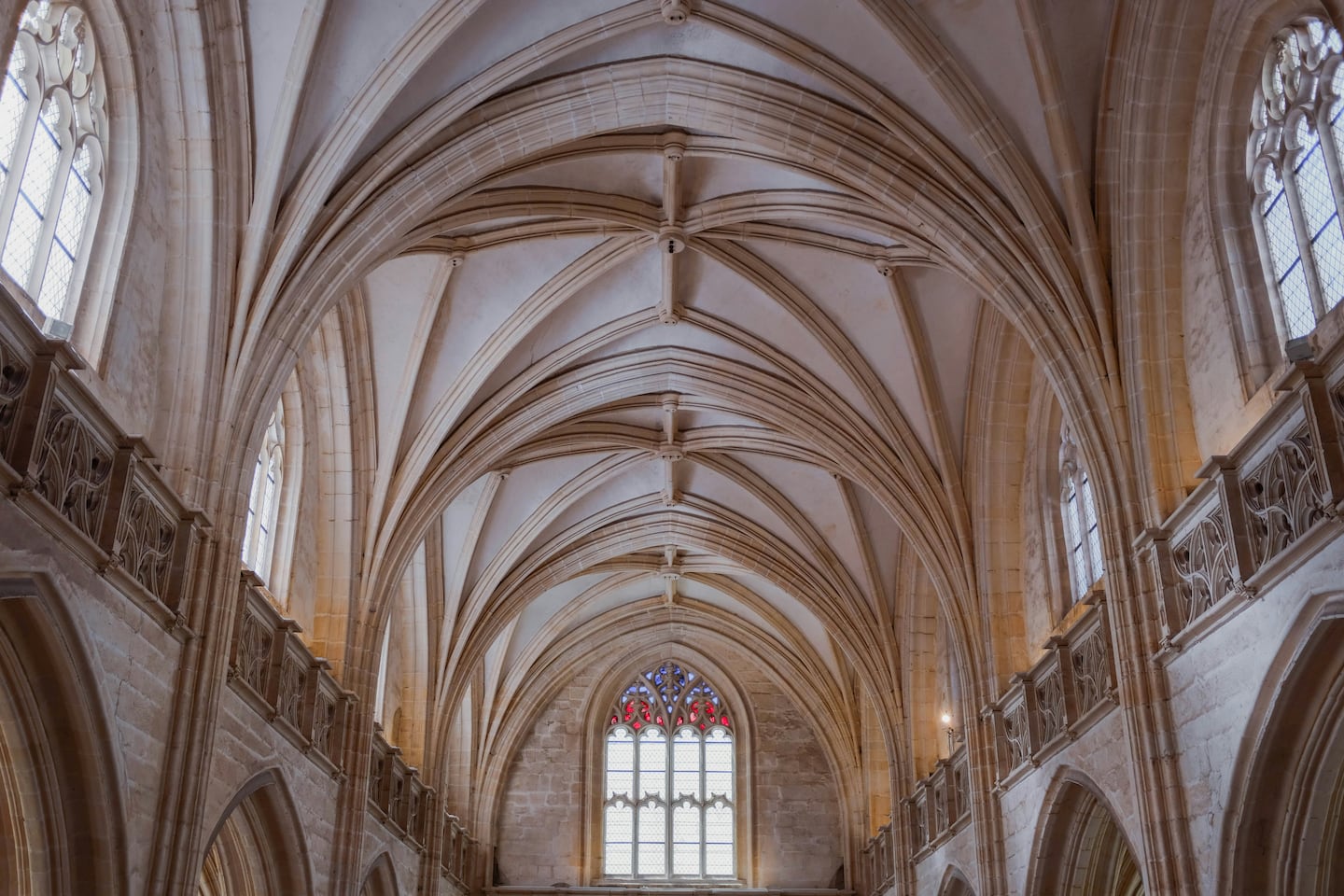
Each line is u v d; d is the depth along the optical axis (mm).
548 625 38781
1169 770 15258
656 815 39562
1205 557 14609
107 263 14461
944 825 26531
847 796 38188
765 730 40188
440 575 30609
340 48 17031
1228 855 13688
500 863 38469
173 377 15719
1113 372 16922
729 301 25656
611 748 40344
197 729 14773
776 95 19375
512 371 25578
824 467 29125
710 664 41031
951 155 18578
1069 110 17453
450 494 25297
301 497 21953
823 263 23984
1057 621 21266
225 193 16328
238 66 16281
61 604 11938
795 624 38781
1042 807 20094
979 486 23984
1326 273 13578
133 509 13625
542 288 24047
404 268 22703
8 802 12539
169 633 14570
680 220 23234
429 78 18109
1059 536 21625
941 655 29875
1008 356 23281
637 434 30328
